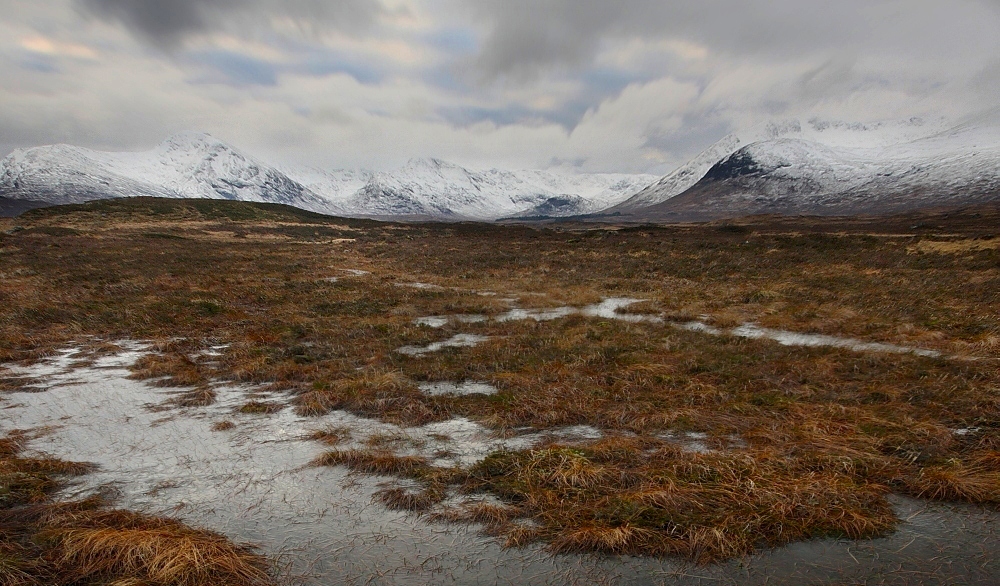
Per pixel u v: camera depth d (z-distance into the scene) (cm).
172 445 711
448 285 2400
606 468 600
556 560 469
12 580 419
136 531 476
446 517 534
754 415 770
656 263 3017
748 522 498
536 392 882
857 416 746
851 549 474
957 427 707
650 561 464
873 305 1625
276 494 583
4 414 828
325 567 461
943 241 3331
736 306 1733
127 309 1677
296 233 6031
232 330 1455
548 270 2872
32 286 2195
